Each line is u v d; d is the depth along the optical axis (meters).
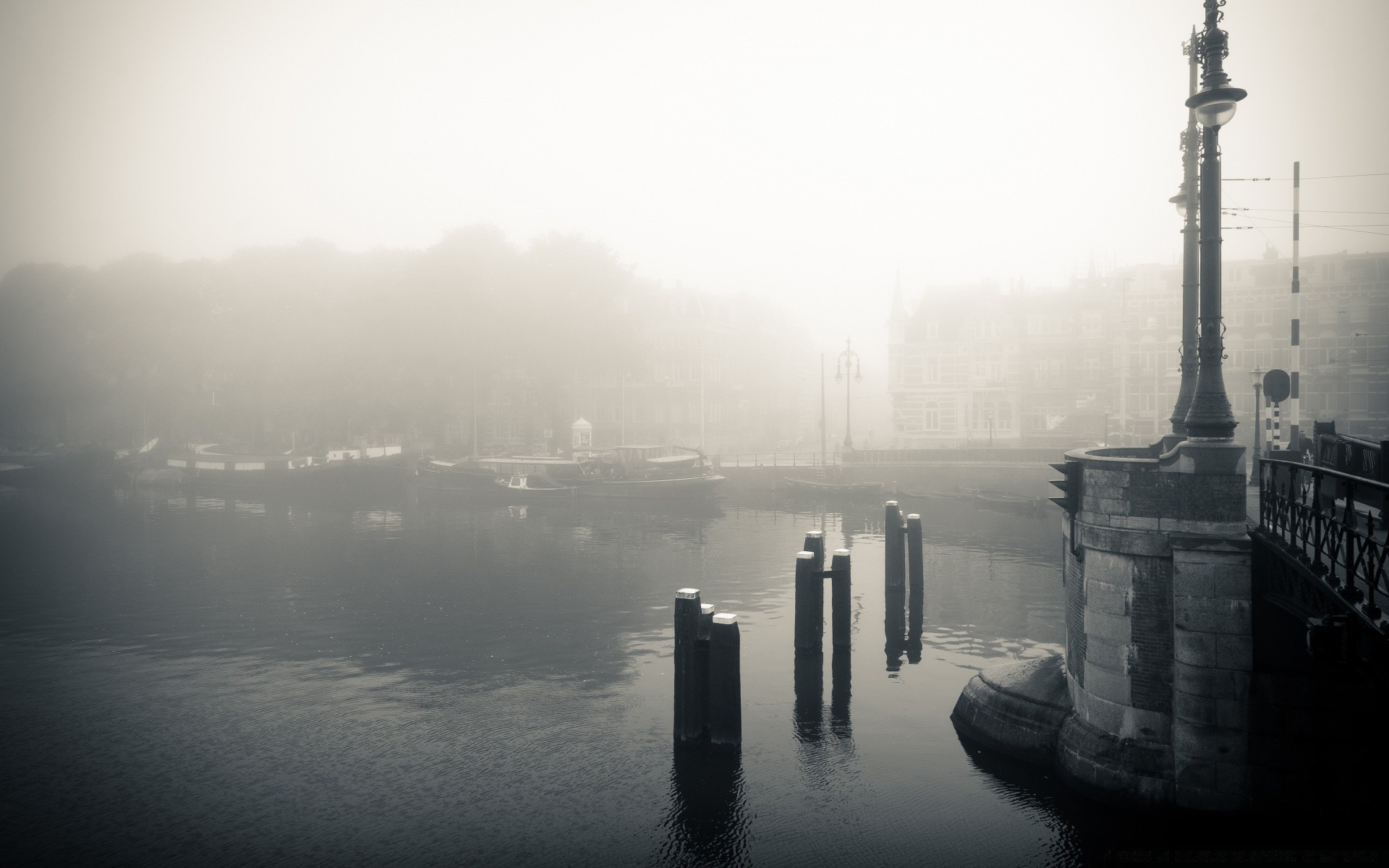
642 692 19.22
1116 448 18.42
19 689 19.66
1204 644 11.62
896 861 12.13
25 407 80.00
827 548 37.12
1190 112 16.78
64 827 13.42
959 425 76.12
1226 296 66.50
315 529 43.34
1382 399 62.31
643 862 12.25
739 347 92.31
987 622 24.72
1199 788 11.64
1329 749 10.96
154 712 18.25
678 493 51.81
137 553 36.59
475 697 19.03
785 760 15.45
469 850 12.63
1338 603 8.20
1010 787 14.17
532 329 64.50
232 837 13.06
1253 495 17.62
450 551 36.88
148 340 71.50
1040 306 74.38
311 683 19.98
